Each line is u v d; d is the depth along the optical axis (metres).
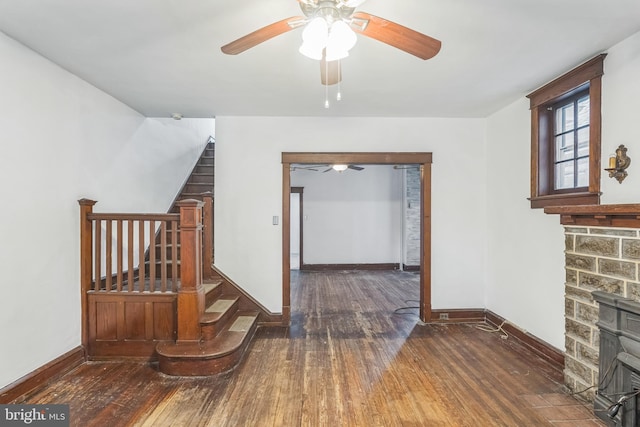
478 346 3.23
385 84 2.94
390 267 7.71
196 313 2.87
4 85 2.20
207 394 2.39
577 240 2.37
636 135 2.11
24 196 2.36
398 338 3.45
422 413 2.17
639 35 2.09
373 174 7.73
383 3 1.79
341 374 2.68
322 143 3.90
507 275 3.55
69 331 2.76
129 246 2.95
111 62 2.56
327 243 7.68
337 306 4.66
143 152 4.02
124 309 2.94
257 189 3.89
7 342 2.23
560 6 1.82
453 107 3.57
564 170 2.90
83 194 2.96
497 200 3.73
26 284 2.38
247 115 3.86
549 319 2.93
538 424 2.05
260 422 2.08
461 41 2.20
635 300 1.93
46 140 2.55
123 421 2.08
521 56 2.42
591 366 2.24
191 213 2.87
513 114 3.42
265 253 3.88
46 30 2.11
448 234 3.98
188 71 2.71
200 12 1.90
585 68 2.48
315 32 1.39
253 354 3.06
